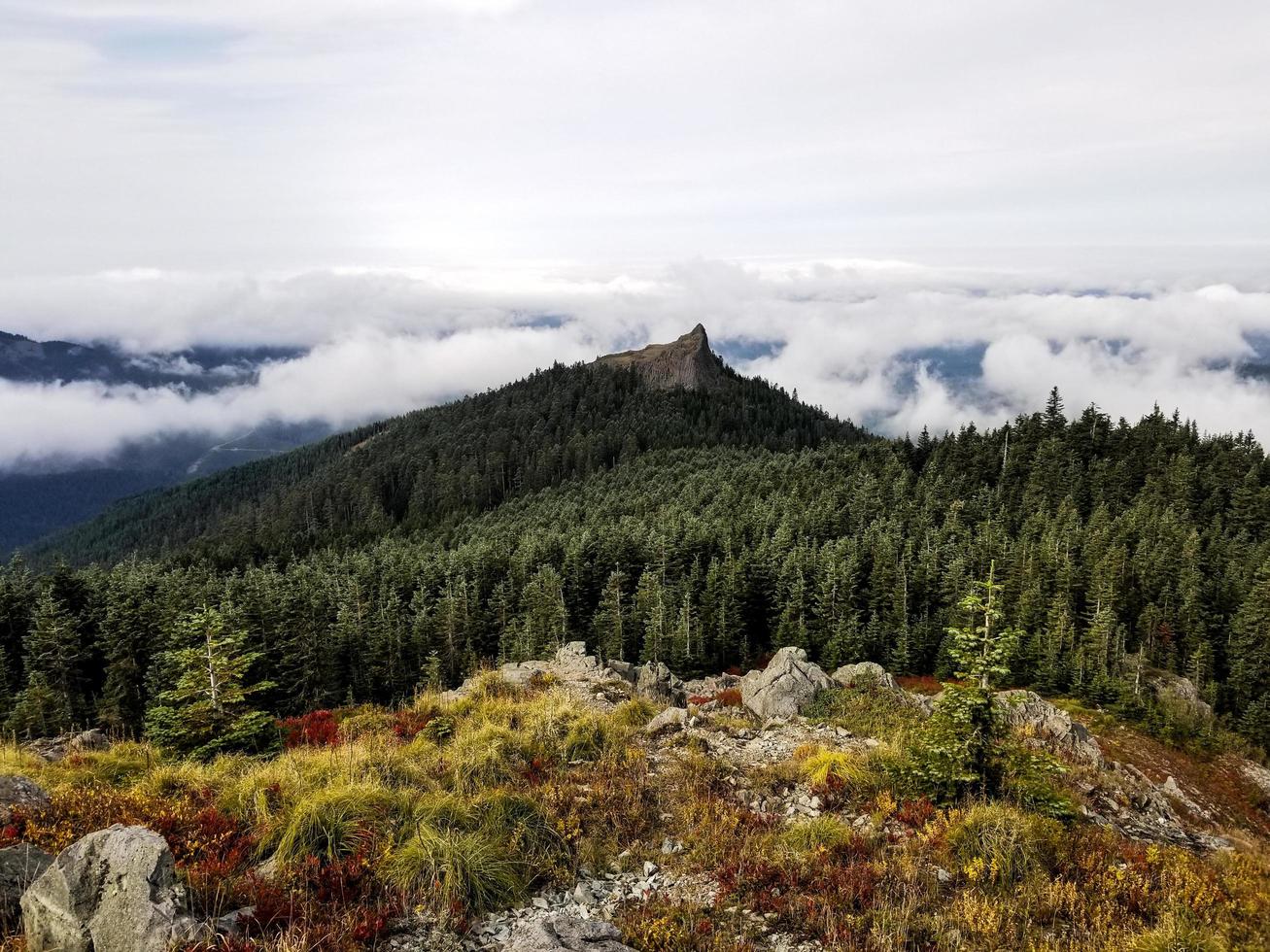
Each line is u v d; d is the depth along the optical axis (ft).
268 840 30.48
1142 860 34.58
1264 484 321.73
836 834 35.29
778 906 29.30
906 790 41.14
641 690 84.53
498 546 337.11
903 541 270.67
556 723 52.24
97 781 41.34
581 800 38.86
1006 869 31.60
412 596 275.59
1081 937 27.40
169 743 49.88
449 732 53.62
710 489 440.86
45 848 29.19
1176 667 207.82
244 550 440.86
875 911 28.45
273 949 21.75
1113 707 165.48
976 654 42.14
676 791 41.91
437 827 31.17
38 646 174.29
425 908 26.61
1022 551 242.58
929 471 382.42
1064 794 43.42
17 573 220.02
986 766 39.99
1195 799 119.75
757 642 241.55
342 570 334.44
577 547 272.92
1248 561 240.32
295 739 57.21
